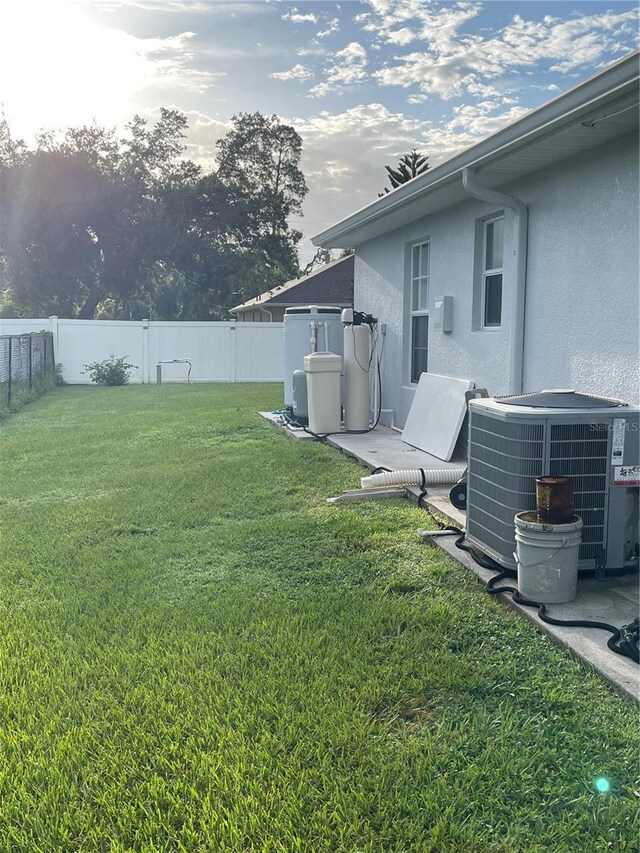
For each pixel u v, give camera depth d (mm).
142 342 21766
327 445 9008
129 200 33438
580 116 4645
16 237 32469
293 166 37812
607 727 2787
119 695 3127
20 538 5469
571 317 5789
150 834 2293
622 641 3355
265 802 2424
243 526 5629
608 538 4145
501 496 4273
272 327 22453
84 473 7836
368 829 2289
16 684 3234
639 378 5031
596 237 5453
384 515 5785
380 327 10336
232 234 36938
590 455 4086
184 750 2695
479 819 2326
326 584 4398
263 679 3195
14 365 15234
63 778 2547
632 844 2207
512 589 4023
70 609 4070
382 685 3123
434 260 8492
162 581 4516
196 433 10477
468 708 2975
